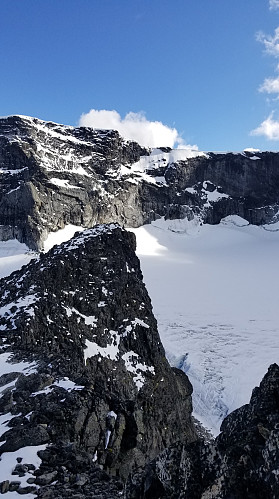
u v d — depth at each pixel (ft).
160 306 348.59
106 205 549.13
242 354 259.39
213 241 618.44
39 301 113.80
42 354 94.68
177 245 589.32
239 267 490.08
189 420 126.72
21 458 49.88
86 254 136.77
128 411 65.51
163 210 626.64
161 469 32.17
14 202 475.31
